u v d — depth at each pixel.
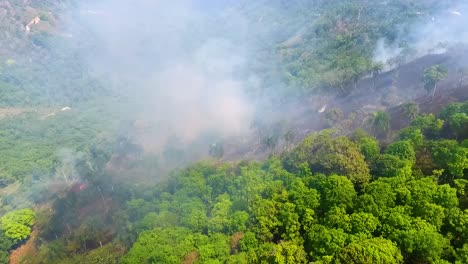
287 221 56.38
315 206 57.75
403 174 59.25
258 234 57.53
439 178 60.69
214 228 65.75
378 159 66.38
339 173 66.50
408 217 49.91
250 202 66.62
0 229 99.38
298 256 49.16
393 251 44.75
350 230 50.47
